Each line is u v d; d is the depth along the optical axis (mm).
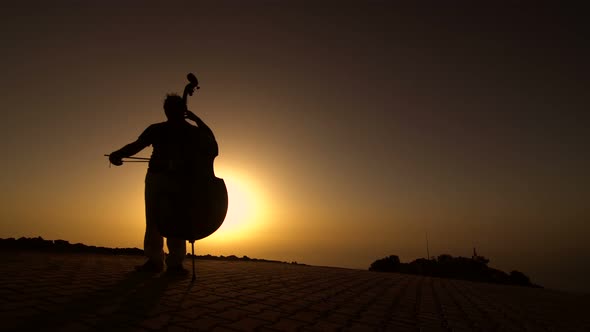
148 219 4082
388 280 6137
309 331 2168
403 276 7527
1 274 3209
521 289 6789
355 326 2414
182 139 3623
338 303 3256
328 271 7203
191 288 3287
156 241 4156
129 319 2068
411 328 2512
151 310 2320
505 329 2727
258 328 2117
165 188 3533
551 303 4781
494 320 3080
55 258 5000
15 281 2906
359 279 5883
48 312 2068
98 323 1938
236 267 6227
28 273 3393
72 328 1811
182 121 3770
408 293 4523
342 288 4410
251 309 2623
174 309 2398
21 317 1916
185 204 3502
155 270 4176
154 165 3633
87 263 4723
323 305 3084
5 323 1786
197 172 3553
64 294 2572
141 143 3648
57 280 3135
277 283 4309
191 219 3520
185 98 3818
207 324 2100
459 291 5324
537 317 3451
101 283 3168
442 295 4602
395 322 2664
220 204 3639
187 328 1982
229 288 3520
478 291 5617
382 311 3064
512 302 4484
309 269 7391
